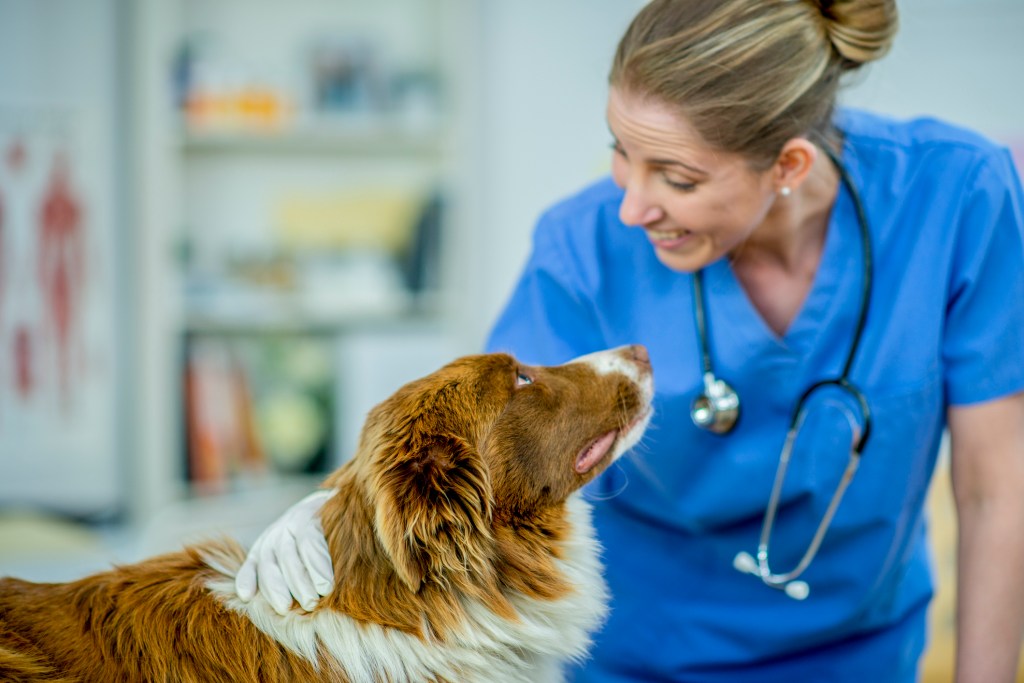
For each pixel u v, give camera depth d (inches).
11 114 148.3
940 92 134.6
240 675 55.8
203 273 159.6
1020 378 63.3
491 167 163.5
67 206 151.2
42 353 152.4
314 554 59.7
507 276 166.7
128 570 62.4
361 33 166.2
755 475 68.1
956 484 66.2
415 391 65.2
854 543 68.7
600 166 163.2
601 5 160.9
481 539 60.3
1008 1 132.0
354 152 168.2
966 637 64.1
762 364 67.2
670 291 69.5
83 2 148.2
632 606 75.4
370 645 57.2
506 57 161.0
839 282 66.4
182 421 156.7
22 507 153.6
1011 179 64.7
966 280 63.8
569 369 68.8
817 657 73.7
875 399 65.4
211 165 165.2
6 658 53.2
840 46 58.3
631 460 71.6
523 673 63.7
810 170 61.6
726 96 54.7
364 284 162.4
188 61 153.3
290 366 162.1
